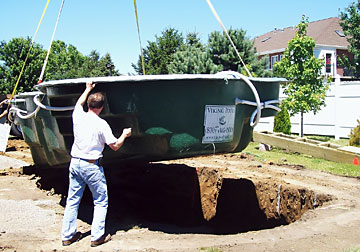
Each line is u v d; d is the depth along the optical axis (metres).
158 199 7.00
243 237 4.43
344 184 7.31
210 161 9.90
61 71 48.44
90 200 6.15
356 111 15.40
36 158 7.01
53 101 4.40
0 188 6.39
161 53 36.81
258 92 4.66
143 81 3.90
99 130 3.88
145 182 7.58
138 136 4.16
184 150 4.32
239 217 6.77
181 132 4.18
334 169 8.91
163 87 3.99
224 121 4.40
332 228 4.64
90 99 3.90
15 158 10.12
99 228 3.92
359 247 3.86
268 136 11.94
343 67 31.22
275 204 6.40
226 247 3.95
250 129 4.91
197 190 7.27
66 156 5.19
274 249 3.88
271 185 6.56
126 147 4.34
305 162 9.84
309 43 14.43
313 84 14.65
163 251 3.76
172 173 7.79
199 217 7.03
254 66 24.31
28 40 30.02
